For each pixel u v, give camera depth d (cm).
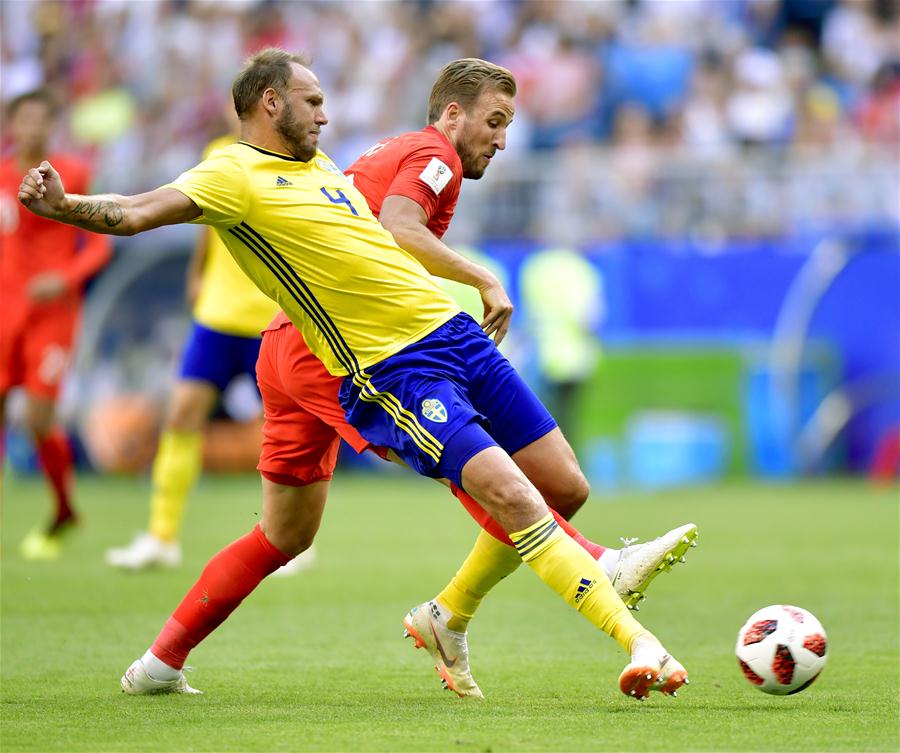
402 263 1634
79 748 1334
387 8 7412
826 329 5725
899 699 1617
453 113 1795
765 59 6894
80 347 5978
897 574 3064
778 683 1566
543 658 2016
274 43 7375
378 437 1622
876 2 7075
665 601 2656
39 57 7738
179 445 3128
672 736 1375
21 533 4084
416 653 2064
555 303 5750
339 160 6994
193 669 1900
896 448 5731
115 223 1466
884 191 5975
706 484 5688
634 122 6656
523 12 7250
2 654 2031
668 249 5734
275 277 1614
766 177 5997
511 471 1536
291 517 1722
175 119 7181
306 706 1603
